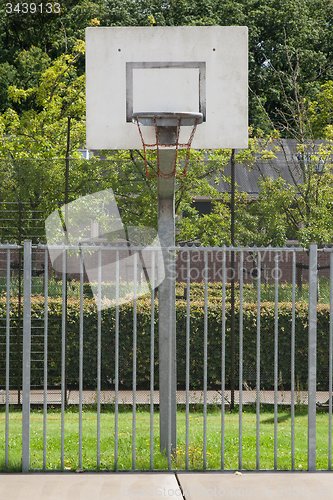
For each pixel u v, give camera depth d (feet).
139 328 48.83
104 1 164.35
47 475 25.02
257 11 165.37
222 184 56.59
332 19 175.94
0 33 149.28
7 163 47.44
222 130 32.65
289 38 160.25
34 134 70.59
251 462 28.07
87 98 32.55
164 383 28.55
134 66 32.78
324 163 57.57
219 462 27.61
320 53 152.46
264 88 144.46
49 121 90.99
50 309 46.73
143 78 32.73
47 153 63.82
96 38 32.81
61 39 144.15
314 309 26.04
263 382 49.52
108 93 32.63
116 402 25.76
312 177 57.16
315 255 26.08
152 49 32.91
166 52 32.89
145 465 26.37
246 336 49.52
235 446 31.53
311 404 25.95
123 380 49.06
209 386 49.52
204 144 32.60
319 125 69.82
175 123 32.01
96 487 23.34
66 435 33.71
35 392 45.93
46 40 152.76
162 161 30.48
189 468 26.27
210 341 49.44
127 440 32.30
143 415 40.01
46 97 98.68
